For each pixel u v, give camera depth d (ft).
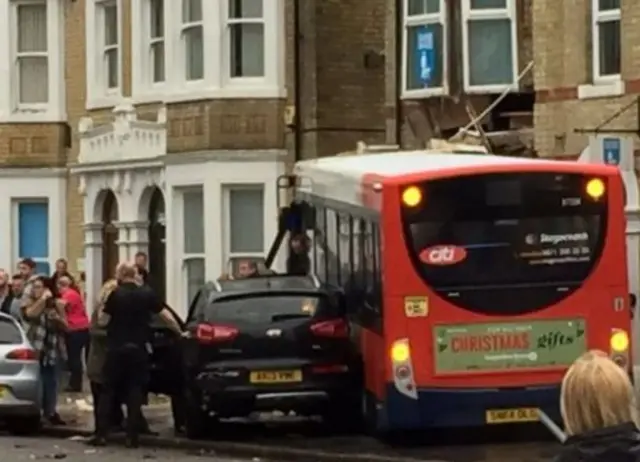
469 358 62.85
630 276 85.56
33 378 78.23
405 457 61.98
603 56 88.84
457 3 99.55
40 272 125.59
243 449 67.51
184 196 110.73
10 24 124.88
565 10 90.33
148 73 114.73
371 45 111.34
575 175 63.36
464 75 99.14
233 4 108.58
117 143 116.98
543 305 63.16
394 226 62.49
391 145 104.27
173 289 111.04
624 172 81.76
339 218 71.41
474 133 93.40
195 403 69.10
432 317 62.64
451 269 62.75
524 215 63.10
